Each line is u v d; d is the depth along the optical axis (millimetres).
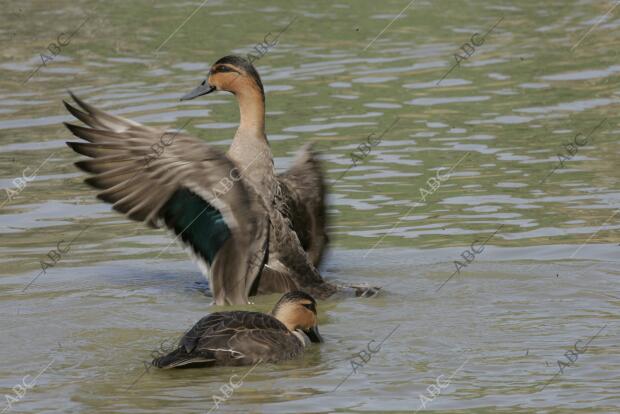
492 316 14023
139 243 17391
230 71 15562
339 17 32406
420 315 14117
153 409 11180
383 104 24188
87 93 24891
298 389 11734
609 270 15664
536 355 12625
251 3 34375
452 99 24469
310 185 15750
